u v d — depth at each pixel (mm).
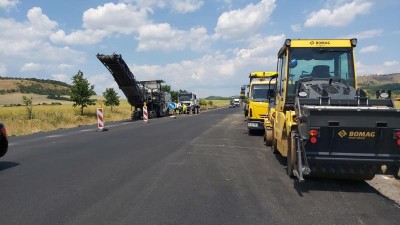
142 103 37031
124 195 6914
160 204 6336
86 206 6242
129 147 13461
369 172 7418
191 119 33312
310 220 5574
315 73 9641
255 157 11289
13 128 22719
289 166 8305
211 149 12984
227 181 8055
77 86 36344
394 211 6051
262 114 18047
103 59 29641
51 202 6484
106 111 43344
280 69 10742
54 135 18906
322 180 8203
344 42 9672
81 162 10352
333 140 7203
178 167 9625
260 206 6250
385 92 7836
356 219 5629
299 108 7695
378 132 7078
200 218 5625
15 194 7035
